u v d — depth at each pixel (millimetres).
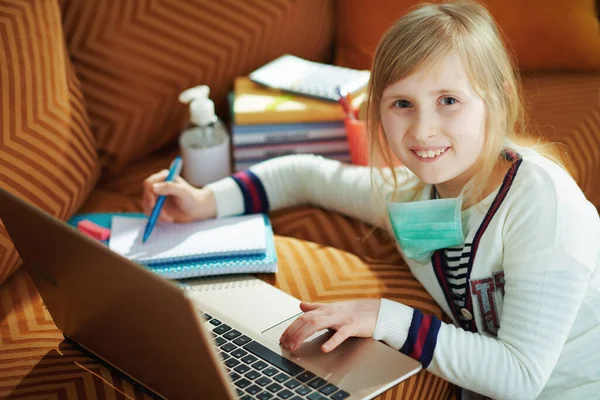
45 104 1362
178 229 1340
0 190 974
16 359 1074
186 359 859
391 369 990
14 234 1024
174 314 807
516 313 1052
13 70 1320
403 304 1148
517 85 1344
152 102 1578
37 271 1046
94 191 1540
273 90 1624
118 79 1556
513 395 1038
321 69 1670
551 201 1064
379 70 1112
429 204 1149
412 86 1063
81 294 969
